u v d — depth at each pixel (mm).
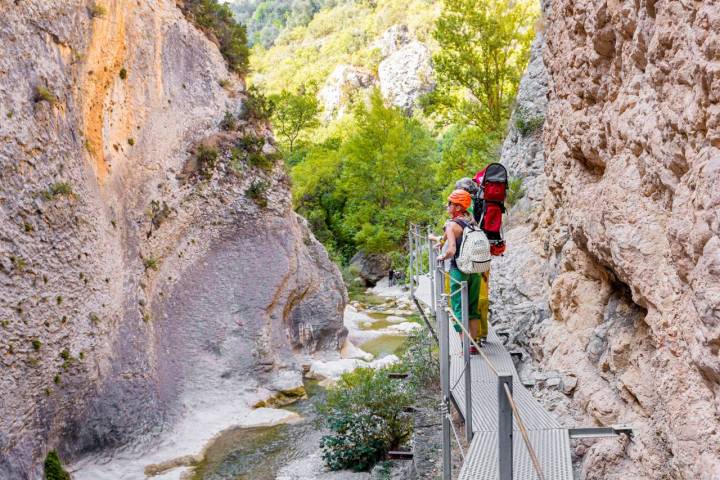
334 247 38125
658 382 3891
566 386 5668
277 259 16109
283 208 16828
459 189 6320
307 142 43875
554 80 7531
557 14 7223
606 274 5773
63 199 9570
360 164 37469
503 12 23797
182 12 16922
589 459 4613
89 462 10109
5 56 8547
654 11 4125
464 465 3861
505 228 10969
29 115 8914
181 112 15367
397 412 10289
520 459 3961
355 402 10531
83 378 9938
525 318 7617
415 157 38312
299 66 98375
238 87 18203
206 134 15969
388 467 9570
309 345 17719
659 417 4078
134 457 10781
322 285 18500
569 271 6598
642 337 4762
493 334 7070
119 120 12930
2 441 7773
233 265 15492
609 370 5168
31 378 8547
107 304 10984
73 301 9766
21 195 8516
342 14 111000
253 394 14172
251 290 15477
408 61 71438
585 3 5660
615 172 4875
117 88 12891
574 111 6312
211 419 12875
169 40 15438
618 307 5500
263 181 16547
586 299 6074
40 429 8812
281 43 118500
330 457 10383
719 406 3100
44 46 9711
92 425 10281
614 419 4844
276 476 10273
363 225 35969
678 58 3619
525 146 13555
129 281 12188
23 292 8383
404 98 70000
